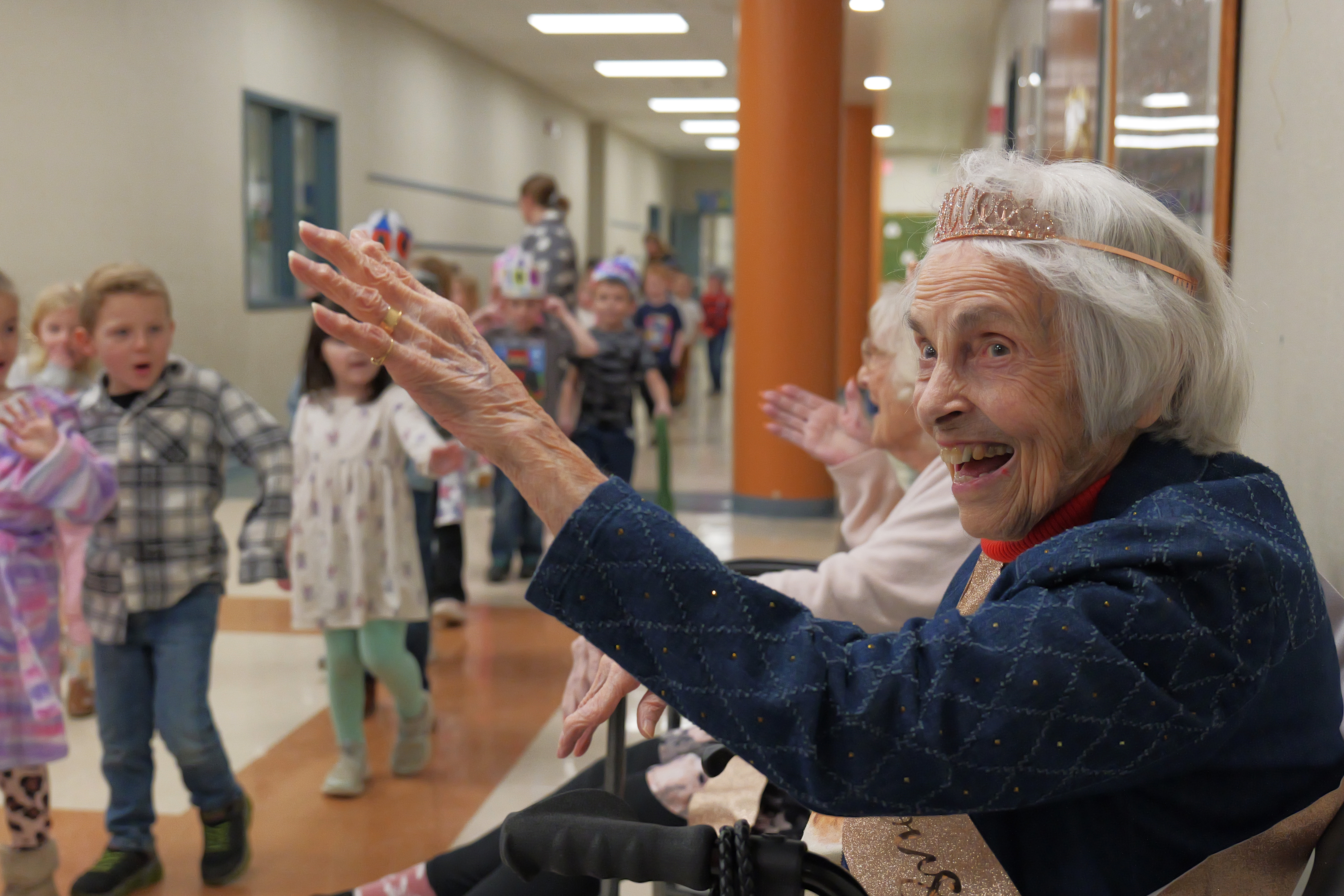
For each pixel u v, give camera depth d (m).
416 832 2.92
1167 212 0.98
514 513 5.57
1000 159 1.02
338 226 11.36
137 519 2.56
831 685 0.84
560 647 4.52
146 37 8.23
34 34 7.11
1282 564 0.89
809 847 1.43
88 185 7.64
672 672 0.87
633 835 0.94
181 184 8.72
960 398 0.97
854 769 0.83
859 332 15.84
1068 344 0.94
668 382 11.73
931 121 18.72
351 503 3.07
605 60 15.34
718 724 0.86
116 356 2.58
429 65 13.58
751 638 0.86
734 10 12.14
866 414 2.24
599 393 5.57
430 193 13.76
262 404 9.98
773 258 7.18
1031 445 0.97
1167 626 0.83
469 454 4.50
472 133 15.12
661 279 11.70
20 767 2.47
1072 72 4.17
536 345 5.36
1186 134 2.34
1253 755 0.93
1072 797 0.94
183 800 3.14
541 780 3.25
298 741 3.54
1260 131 1.86
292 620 3.22
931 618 1.71
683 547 0.88
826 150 7.15
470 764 3.37
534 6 12.22
